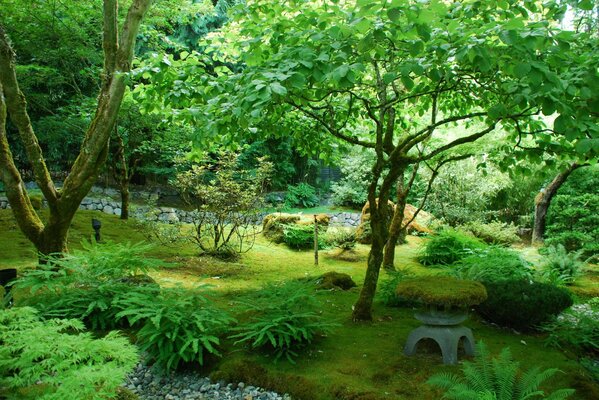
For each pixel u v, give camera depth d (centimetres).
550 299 423
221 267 705
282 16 367
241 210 812
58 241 546
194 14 898
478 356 339
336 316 462
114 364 229
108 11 516
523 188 1205
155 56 376
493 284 457
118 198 1209
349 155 1429
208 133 343
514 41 252
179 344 344
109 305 413
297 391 311
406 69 275
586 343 412
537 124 444
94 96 931
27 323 246
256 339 352
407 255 869
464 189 1139
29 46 796
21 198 533
